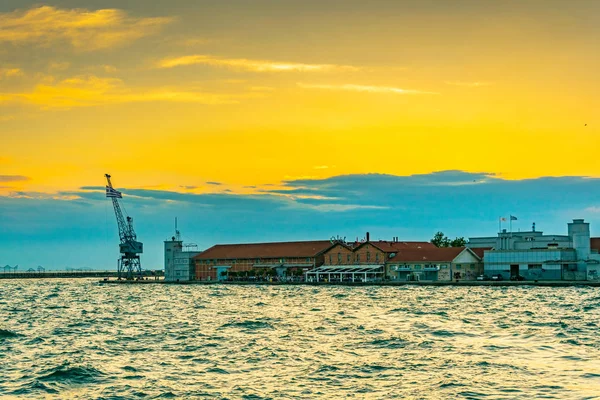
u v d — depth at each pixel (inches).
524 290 7022.6
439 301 5620.1
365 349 2974.9
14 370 2662.4
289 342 3196.4
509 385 2298.2
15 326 4141.2
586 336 3253.0
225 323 4037.9
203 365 2694.4
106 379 2474.2
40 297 7829.7
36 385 2390.5
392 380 2396.7
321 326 3782.0
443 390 2252.7
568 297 5866.1
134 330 3814.0
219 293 7829.7
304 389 2297.0
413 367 2586.1
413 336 3307.1
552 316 4180.6
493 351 2886.3
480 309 4751.5
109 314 5022.1
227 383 2390.5
